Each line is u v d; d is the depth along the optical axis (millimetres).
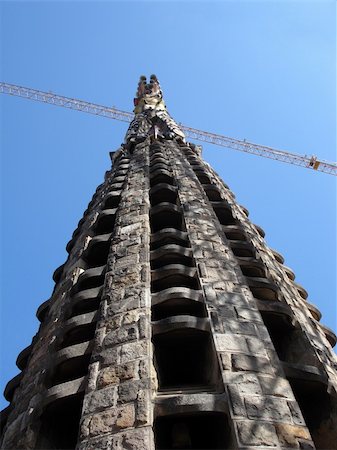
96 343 14031
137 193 27391
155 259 18891
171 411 11266
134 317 14695
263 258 22344
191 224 22594
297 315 17578
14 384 17000
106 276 17922
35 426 12789
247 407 11156
